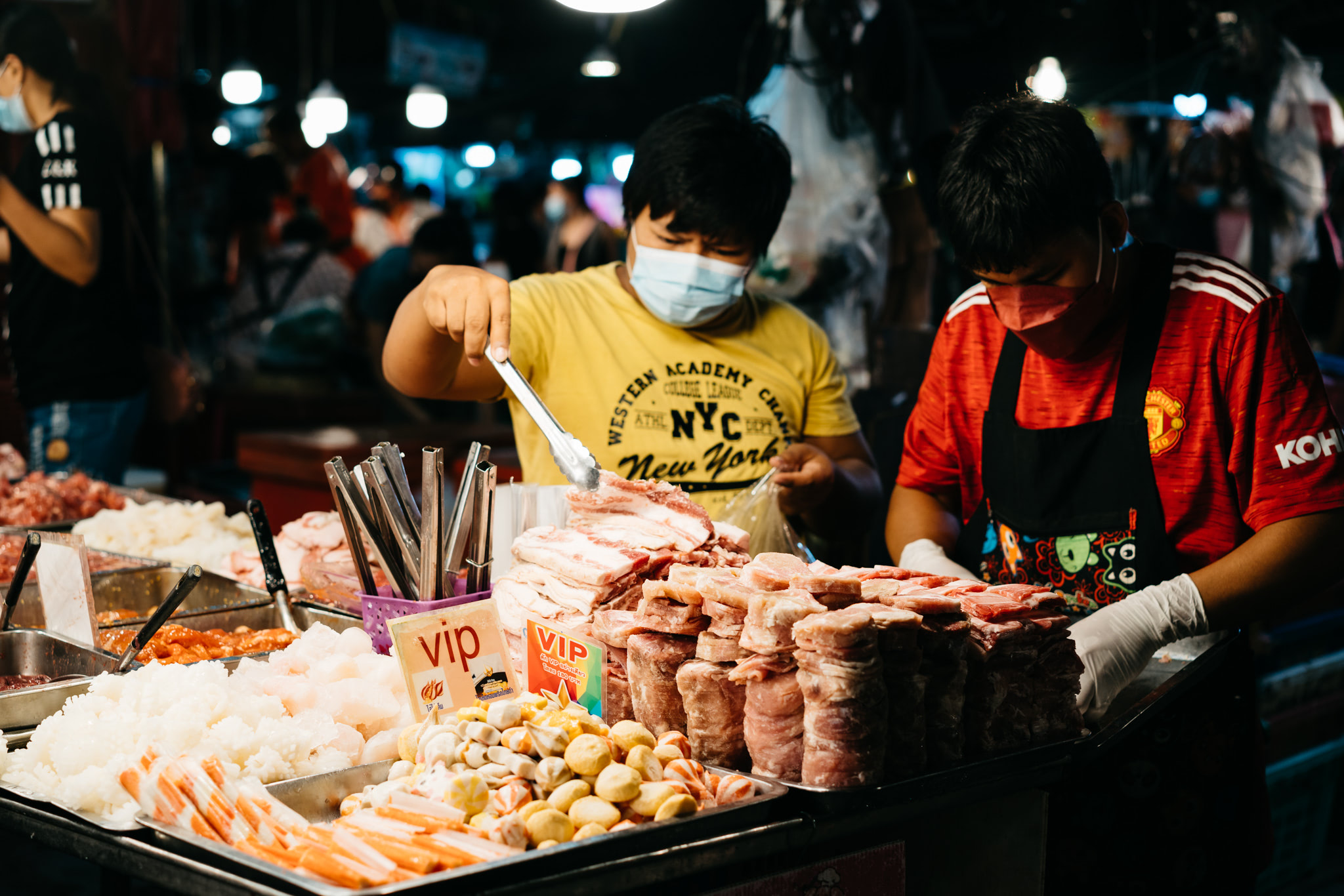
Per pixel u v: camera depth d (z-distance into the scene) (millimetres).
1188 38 4027
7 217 3904
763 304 2713
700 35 6973
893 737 1471
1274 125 4004
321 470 4461
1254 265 4199
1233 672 2121
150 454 6566
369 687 1696
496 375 2418
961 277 4016
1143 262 2150
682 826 1295
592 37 10055
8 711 1780
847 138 3527
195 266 8008
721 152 2271
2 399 5461
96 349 4129
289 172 9320
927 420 2494
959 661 1525
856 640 1384
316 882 1147
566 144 12023
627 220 2479
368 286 6676
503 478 4367
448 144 12602
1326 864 3811
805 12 3520
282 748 1506
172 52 6141
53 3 5297
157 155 5977
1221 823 2123
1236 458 2064
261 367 6910
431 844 1248
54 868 3537
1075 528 2205
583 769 1347
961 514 2584
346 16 10648
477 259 5844
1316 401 2029
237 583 2656
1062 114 1924
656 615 1580
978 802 1568
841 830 1418
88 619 2049
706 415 2535
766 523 2340
